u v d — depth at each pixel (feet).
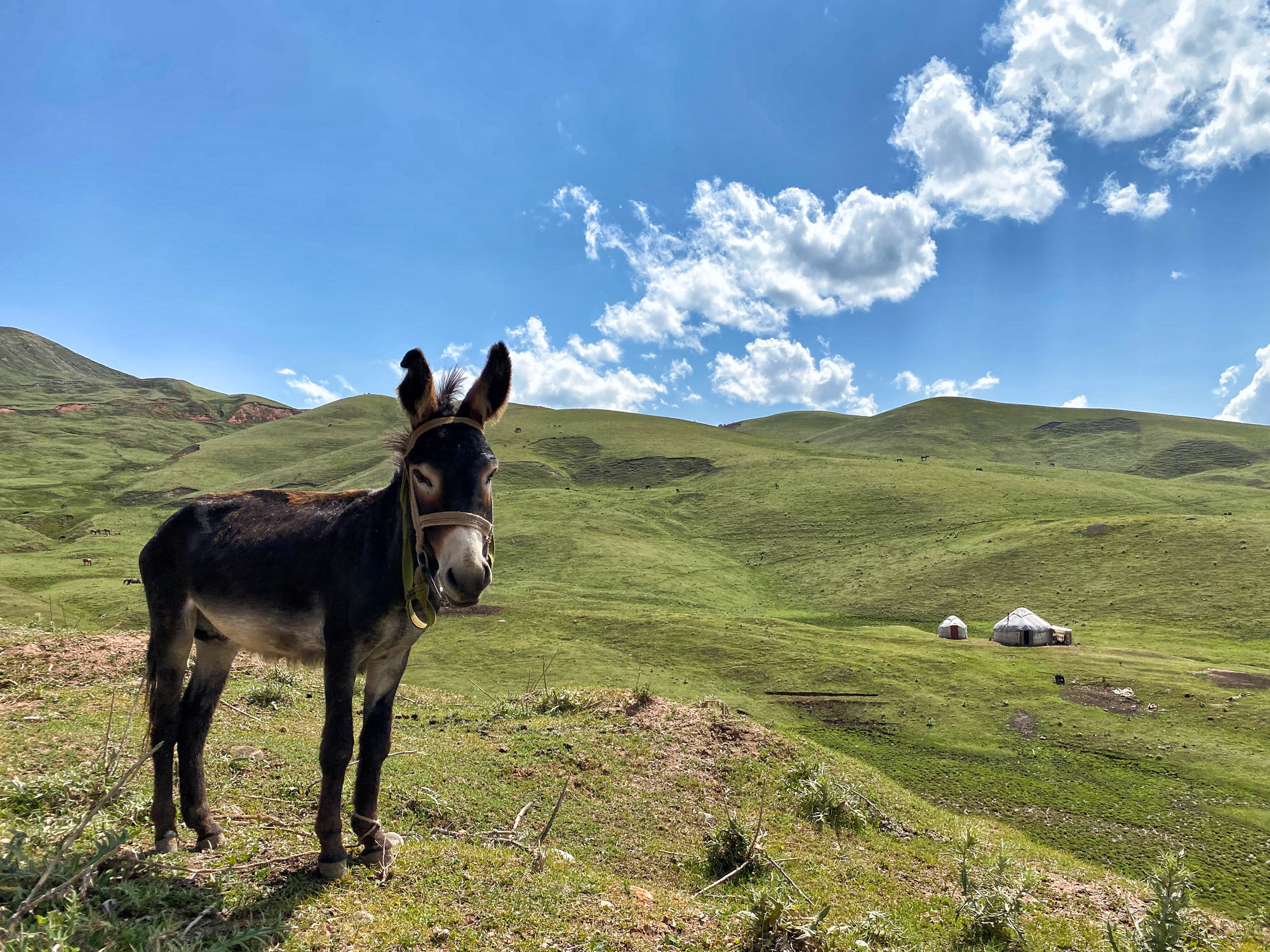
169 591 14.94
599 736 36.06
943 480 352.08
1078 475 371.15
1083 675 133.69
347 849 15.84
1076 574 218.59
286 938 11.78
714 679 134.31
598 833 26.66
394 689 15.42
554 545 287.07
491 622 173.06
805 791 33.78
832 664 141.90
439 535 12.61
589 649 150.20
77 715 27.66
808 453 442.09
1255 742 100.89
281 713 34.50
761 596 238.68
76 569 229.04
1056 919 25.76
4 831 14.71
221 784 22.27
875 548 275.80
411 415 13.84
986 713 116.37
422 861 15.96
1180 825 77.71
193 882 13.48
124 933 10.91
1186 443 501.15
